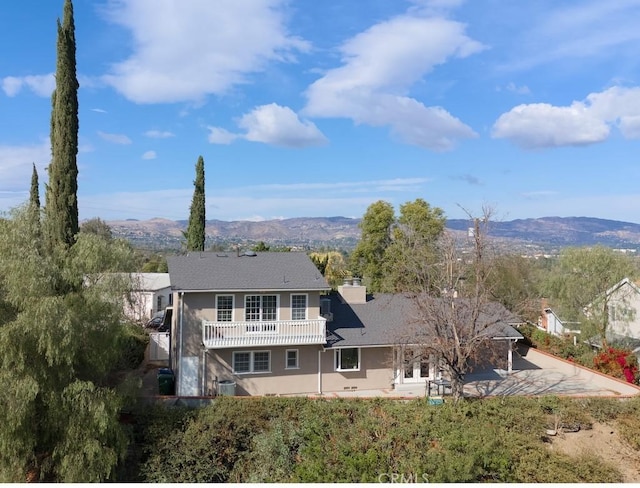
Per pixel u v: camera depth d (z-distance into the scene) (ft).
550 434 83.56
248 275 96.48
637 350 127.95
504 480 69.26
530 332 130.52
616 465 78.84
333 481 65.77
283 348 94.27
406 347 93.86
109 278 67.46
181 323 90.74
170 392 93.45
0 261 60.49
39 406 62.44
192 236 156.15
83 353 64.95
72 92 88.17
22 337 59.16
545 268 163.63
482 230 89.51
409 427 76.59
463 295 92.02
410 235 133.80
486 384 102.99
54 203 85.40
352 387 97.45
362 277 177.99
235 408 76.54
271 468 70.69
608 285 135.95
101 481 62.64
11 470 59.98
